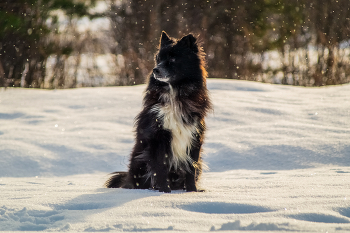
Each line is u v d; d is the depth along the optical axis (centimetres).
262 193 538
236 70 3116
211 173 867
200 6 3325
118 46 3017
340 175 708
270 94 1672
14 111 1477
